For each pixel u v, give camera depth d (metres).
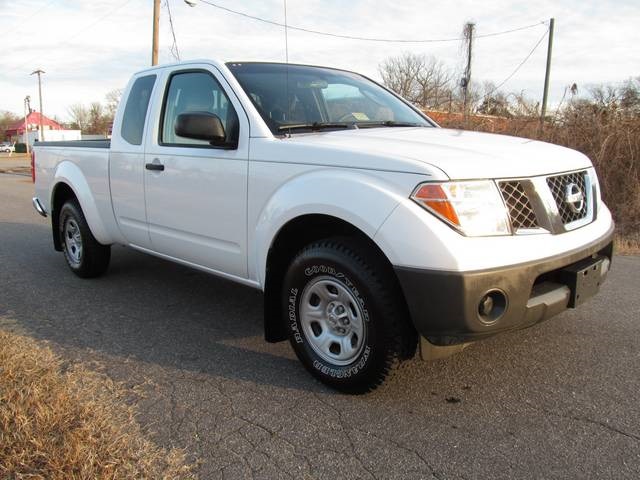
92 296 5.12
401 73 36.16
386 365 2.96
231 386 3.33
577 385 3.28
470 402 3.11
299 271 3.27
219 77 3.92
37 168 6.21
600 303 4.70
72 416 2.82
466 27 28.02
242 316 4.57
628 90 10.04
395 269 2.74
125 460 2.52
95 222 5.21
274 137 3.48
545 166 3.06
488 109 11.42
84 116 95.44
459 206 2.69
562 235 2.99
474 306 2.64
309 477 2.48
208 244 3.96
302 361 3.40
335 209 2.96
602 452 2.63
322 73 4.46
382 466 2.55
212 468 2.53
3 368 3.32
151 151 4.36
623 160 9.30
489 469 2.52
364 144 3.17
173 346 3.95
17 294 5.20
